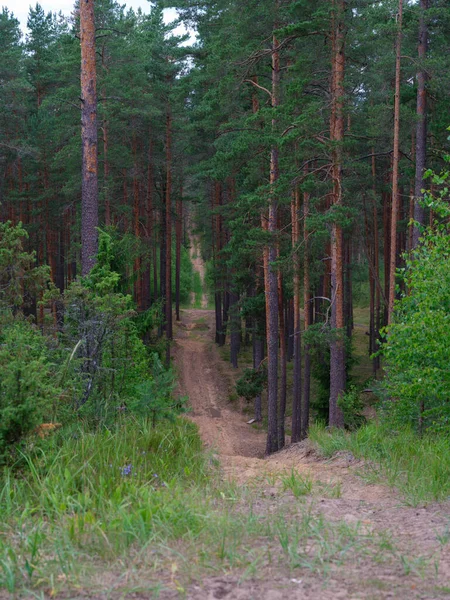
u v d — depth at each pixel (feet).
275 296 83.66
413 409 36.63
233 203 103.96
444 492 22.12
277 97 77.20
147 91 128.16
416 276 33.47
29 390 20.33
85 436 24.93
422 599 11.89
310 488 23.11
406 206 118.83
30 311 124.16
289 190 76.48
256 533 16.08
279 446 92.89
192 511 16.88
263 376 108.17
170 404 32.24
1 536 15.16
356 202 103.71
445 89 76.89
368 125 100.22
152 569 13.12
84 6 51.24
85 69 51.31
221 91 82.23
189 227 232.94
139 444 25.55
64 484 18.53
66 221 155.22
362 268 126.72
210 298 235.20
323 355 94.94
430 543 15.85
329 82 71.87
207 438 99.25
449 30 81.35
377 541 15.99
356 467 28.73
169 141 130.52
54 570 12.85
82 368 33.37
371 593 12.17
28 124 147.43
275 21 75.20
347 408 69.26
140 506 16.69
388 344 35.58
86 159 51.01
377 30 75.20
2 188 148.66
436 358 31.40
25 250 151.64
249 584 12.57
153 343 71.87
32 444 20.74
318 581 12.81
